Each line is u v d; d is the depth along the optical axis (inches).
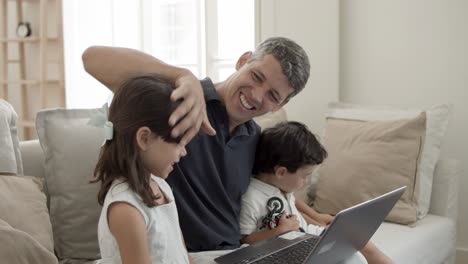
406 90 116.0
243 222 67.5
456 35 110.2
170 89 48.3
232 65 144.8
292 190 71.2
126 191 46.6
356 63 120.6
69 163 80.2
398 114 100.9
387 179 92.2
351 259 59.6
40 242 69.1
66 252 79.0
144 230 46.1
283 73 62.2
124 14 163.3
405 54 115.3
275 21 124.9
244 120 65.6
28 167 83.9
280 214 68.4
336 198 95.1
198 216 62.1
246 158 68.3
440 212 101.0
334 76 119.4
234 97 63.4
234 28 143.3
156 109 46.1
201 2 149.6
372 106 110.4
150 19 160.1
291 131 69.9
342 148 98.1
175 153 47.6
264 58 63.1
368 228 56.8
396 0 115.0
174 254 50.5
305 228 71.9
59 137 81.3
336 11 117.6
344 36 121.2
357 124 100.0
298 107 123.6
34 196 73.6
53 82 186.7
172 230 50.8
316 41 120.4
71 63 170.9
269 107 64.0
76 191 79.5
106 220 46.6
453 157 112.7
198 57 151.4
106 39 166.4
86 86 171.2
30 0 189.5
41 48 180.1
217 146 63.7
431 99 113.8
